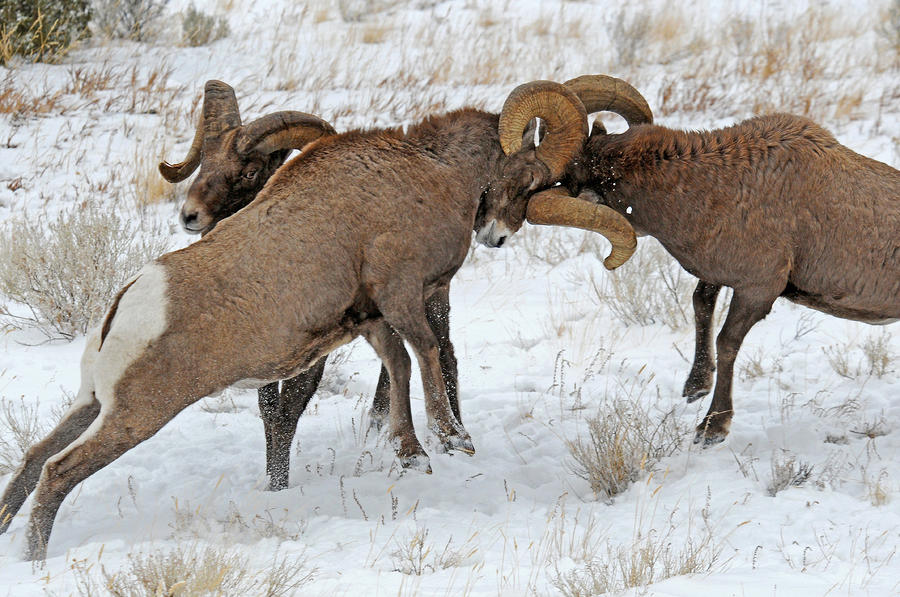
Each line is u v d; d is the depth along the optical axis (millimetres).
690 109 52156
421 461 21781
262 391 22594
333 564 17594
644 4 70812
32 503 18859
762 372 28906
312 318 20328
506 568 17422
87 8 59625
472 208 22562
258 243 19969
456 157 22344
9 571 17656
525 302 35688
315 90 54750
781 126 23766
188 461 24562
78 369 30406
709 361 26047
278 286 19906
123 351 18938
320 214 20484
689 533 18609
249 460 24547
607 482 22109
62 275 32656
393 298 21062
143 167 45250
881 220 23203
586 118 23266
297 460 24484
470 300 36031
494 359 31141
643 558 16672
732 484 21500
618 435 22844
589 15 69438
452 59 58594
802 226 23250
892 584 16062
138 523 20875
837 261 23375
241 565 16938
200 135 22969
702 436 23938
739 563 17562
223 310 19453
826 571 16875
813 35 63375
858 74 57250
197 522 20438
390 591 15953
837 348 30188
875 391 26891
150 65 57031
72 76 53719
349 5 68750
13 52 54312
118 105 51438
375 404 25859
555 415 26812
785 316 33562
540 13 69312
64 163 45500
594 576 16281
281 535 19453
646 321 33250
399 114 51844
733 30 63031
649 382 28688
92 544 18891
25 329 33344
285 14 68562
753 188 23156
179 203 43750
